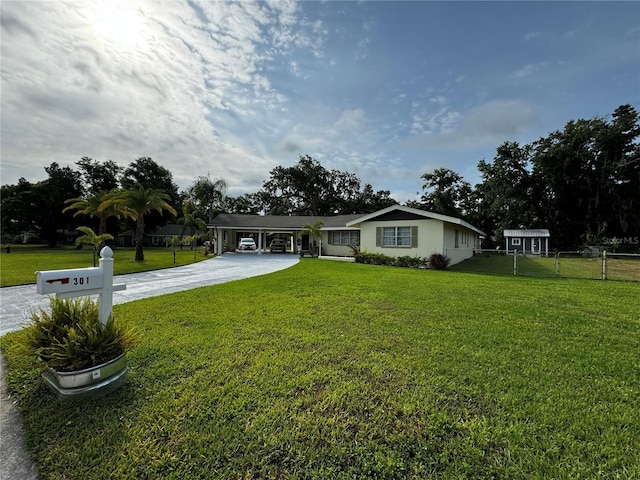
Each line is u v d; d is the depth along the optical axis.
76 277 2.88
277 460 1.93
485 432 2.17
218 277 10.97
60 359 2.61
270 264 16.44
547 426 2.25
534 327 4.60
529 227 34.09
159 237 49.19
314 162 44.34
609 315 5.32
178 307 5.90
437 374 3.06
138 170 41.47
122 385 2.85
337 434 2.16
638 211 26.59
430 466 1.87
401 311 5.50
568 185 30.16
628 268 14.81
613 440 2.10
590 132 27.62
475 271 13.69
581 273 12.84
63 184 37.09
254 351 3.67
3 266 13.57
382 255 16.34
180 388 2.80
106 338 2.81
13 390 2.86
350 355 3.54
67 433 2.20
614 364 3.31
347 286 8.25
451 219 14.70
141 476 1.81
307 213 46.47
